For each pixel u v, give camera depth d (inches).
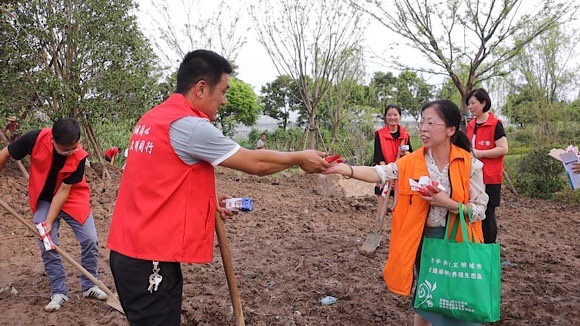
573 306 187.8
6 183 363.3
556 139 626.8
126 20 437.7
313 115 622.5
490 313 120.1
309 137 632.4
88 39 424.8
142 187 113.0
